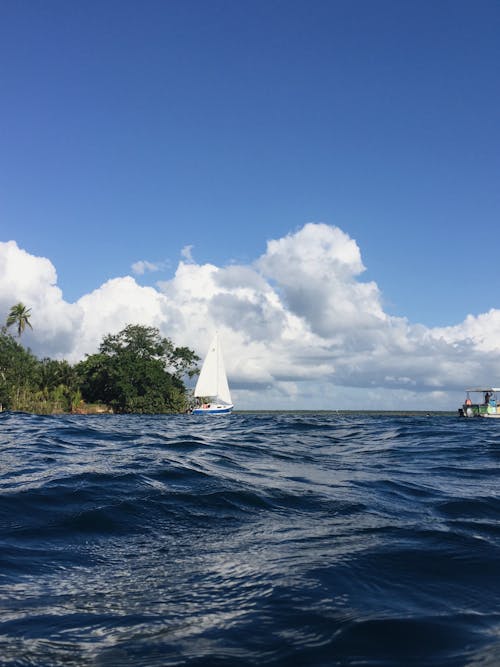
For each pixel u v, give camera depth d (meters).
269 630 2.43
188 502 5.17
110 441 11.57
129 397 60.00
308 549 3.80
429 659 2.14
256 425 21.19
